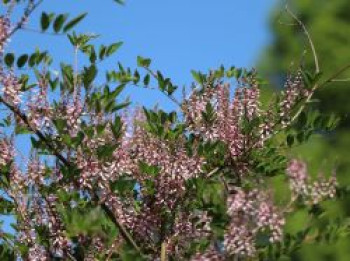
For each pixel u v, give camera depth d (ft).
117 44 15.39
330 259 34.42
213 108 16.14
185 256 14.56
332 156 36.70
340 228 13.98
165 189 15.19
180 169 15.20
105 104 14.65
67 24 13.02
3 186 14.57
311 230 13.80
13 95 13.71
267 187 13.44
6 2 12.92
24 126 14.46
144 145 15.70
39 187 14.52
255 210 13.12
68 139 13.89
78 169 14.20
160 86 16.74
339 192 13.88
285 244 13.55
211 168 15.96
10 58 13.53
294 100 16.42
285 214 13.55
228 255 13.32
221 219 14.44
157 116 16.16
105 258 14.44
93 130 14.26
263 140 16.07
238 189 13.51
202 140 16.14
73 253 14.49
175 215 15.08
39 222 14.46
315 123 16.62
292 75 16.62
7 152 14.38
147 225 15.07
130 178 15.44
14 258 14.28
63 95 14.33
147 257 13.92
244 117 15.85
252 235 13.12
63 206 13.89
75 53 14.75
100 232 12.96
